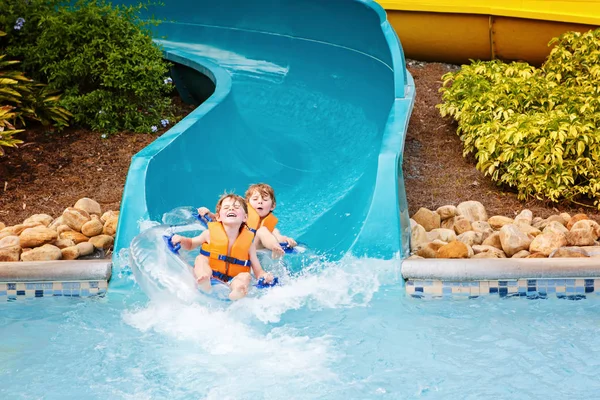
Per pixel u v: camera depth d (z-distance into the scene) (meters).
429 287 5.73
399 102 8.55
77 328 5.38
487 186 8.29
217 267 5.59
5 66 10.53
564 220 7.38
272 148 9.15
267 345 5.06
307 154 9.01
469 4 11.35
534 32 11.12
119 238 6.22
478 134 8.51
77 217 7.26
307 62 11.55
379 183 6.46
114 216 7.42
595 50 9.89
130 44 9.98
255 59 11.92
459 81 9.59
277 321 5.34
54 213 7.86
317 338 5.14
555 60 10.19
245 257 5.61
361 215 6.54
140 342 5.15
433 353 4.95
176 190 7.15
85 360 4.95
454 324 5.31
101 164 9.02
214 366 4.84
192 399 4.49
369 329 5.25
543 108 8.84
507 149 7.95
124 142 9.65
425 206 7.87
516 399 4.43
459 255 6.35
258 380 4.66
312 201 7.77
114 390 4.59
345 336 5.16
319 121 9.91
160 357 4.96
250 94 10.60
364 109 9.84
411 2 11.81
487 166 8.14
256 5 12.30
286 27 12.07
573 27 10.78
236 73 11.33
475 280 5.69
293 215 7.50
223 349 5.03
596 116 8.30
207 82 11.26
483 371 4.73
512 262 5.75
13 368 4.86
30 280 5.92
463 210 7.55
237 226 5.63
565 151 7.85
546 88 9.08
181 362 4.89
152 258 5.48
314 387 4.59
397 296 5.68
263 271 5.69
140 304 5.68
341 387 4.58
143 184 6.52
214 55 12.12
